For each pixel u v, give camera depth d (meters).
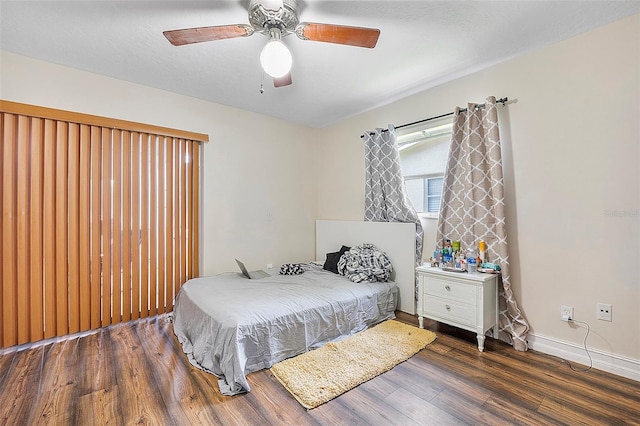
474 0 1.77
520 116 2.43
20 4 1.77
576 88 2.14
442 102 2.96
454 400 1.71
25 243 2.37
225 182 3.52
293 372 1.97
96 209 2.69
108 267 2.76
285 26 1.79
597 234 2.06
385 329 2.69
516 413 1.60
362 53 2.36
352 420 1.55
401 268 3.21
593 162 2.08
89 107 2.65
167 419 1.55
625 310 1.96
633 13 1.90
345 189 4.07
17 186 2.34
